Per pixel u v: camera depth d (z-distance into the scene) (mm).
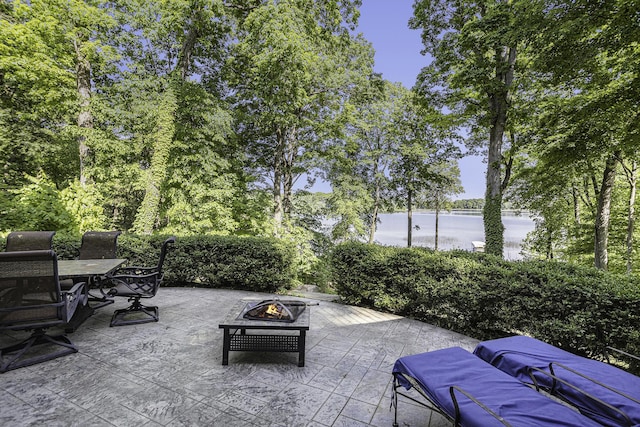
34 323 2582
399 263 4305
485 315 3588
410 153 16078
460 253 4262
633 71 6098
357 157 16641
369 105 14414
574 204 14055
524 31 6504
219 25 9633
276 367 2750
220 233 8883
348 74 11648
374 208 17391
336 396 2312
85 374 2537
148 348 3066
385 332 3729
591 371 1916
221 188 9391
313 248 14320
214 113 9078
